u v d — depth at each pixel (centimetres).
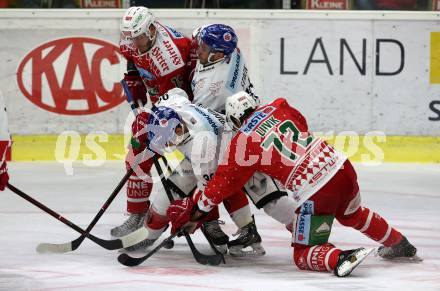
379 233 1214
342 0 2598
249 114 1181
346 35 2433
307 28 2431
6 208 1706
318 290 1052
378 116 2444
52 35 2416
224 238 1316
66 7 2580
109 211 1688
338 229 1505
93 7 2584
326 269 1141
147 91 1523
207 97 1330
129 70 1501
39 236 1432
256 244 1284
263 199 1234
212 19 2423
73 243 1227
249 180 1232
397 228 1517
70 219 1591
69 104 2416
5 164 1109
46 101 2420
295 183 1132
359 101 2438
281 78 2439
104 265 1216
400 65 2439
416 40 2438
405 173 2206
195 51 1432
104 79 2422
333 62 2438
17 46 2416
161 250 1345
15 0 2559
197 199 1184
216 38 1298
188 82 1452
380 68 2439
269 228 1522
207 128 1212
